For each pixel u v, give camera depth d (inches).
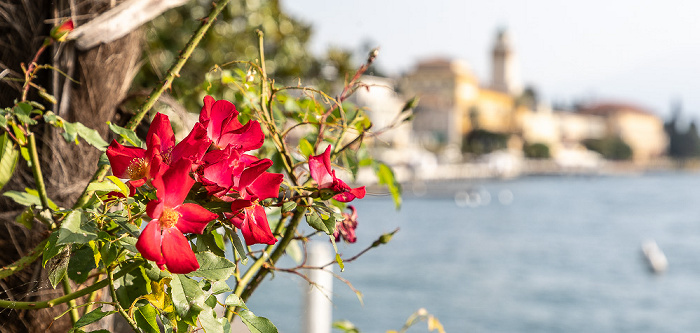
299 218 46.5
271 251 49.1
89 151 54.3
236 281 45.6
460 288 810.2
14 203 51.2
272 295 138.9
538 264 1079.6
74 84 53.7
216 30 248.4
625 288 892.6
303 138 56.6
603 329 650.2
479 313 673.6
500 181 4173.2
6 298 49.3
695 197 3216.0
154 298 34.5
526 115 5007.4
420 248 1205.1
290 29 293.0
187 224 29.8
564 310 729.0
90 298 48.0
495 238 1425.9
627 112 6156.5
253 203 32.2
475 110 4411.9
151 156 32.8
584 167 5088.6
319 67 285.6
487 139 4439.0
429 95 4158.5
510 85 5418.3
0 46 52.1
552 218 1979.6
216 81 57.7
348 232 47.0
